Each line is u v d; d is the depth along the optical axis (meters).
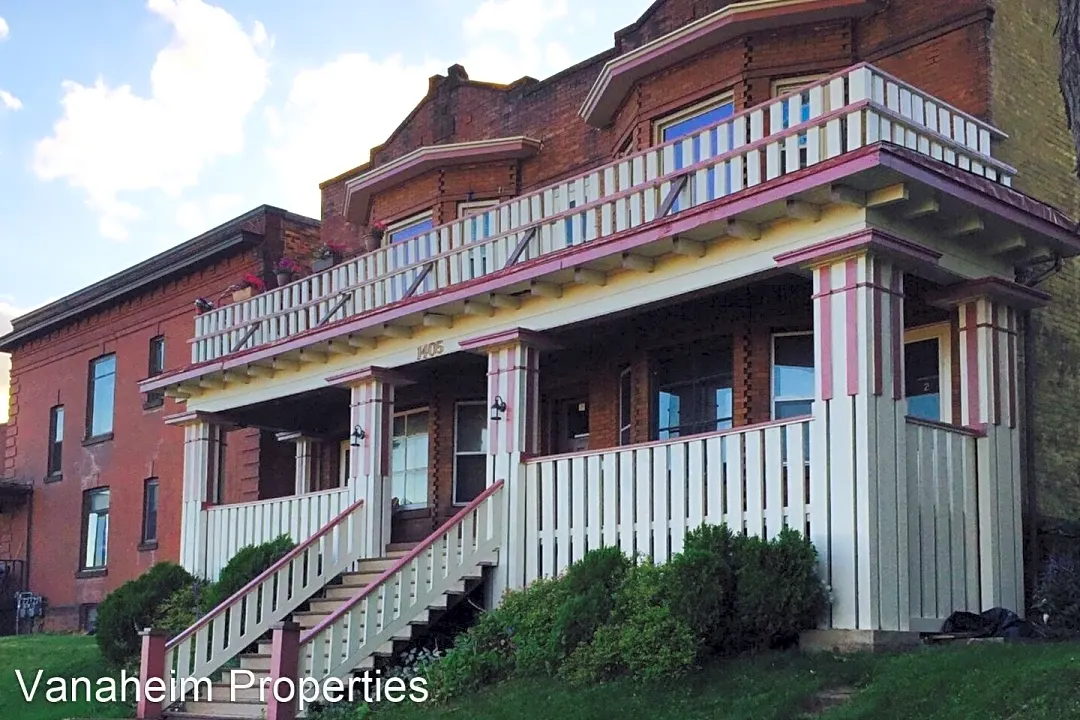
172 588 18.09
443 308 15.79
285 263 22.39
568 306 14.65
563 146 19.75
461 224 16.61
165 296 26.62
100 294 28.06
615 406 16.92
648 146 17.05
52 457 30.25
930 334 14.20
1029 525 13.59
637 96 17.31
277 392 19.00
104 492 28.20
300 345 17.78
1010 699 8.80
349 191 22.11
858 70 11.93
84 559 28.39
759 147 12.58
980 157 12.94
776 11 15.56
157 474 26.05
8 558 30.78
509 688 12.02
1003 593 12.52
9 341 31.80
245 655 15.36
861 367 11.57
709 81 16.31
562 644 12.10
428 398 19.81
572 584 12.64
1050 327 14.62
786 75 15.73
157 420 26.33
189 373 19.88
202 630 14.71
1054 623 12.34
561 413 18.62
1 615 29.97
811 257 11.97
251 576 16.86
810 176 11.51
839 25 15.59
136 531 26.41
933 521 12.11
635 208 13.98
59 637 23.50
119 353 27.98
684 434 15.73
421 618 14.27
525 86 20.66
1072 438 14.62
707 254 13.07
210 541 19.86
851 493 11.48
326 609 15.77
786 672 10.62
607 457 14.05
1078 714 8.33
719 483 12.80
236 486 23.48
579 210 14.55
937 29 14.79
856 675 10.24
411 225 21.44
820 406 11.86
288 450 23.69
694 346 15.87
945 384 13.92
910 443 11.97
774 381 14.83
